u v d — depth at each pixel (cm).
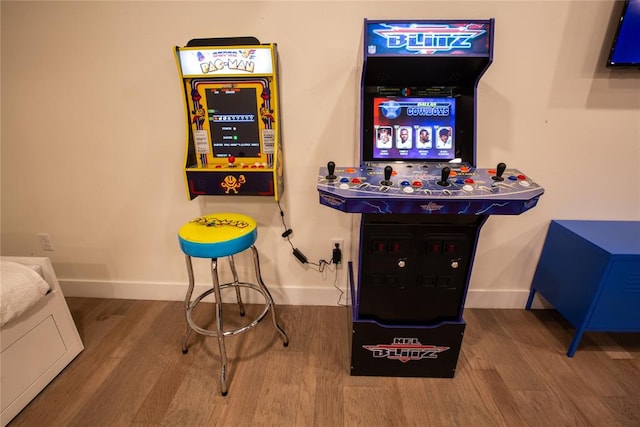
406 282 138
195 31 153
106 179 183
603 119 159
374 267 136
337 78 157
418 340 144
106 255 201
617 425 131
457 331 142
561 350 167
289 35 151
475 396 143
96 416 135
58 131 174
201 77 145
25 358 137
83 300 208
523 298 196
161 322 188
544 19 145
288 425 131
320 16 148
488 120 161
